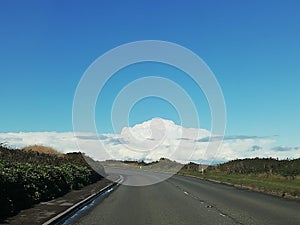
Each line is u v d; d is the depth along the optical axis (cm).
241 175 5444
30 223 1481
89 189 3309
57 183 2698
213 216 1791
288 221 1628
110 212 1950
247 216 1783
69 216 1789
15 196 1844
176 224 1566
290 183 3653
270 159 6062
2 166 1891
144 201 2508
